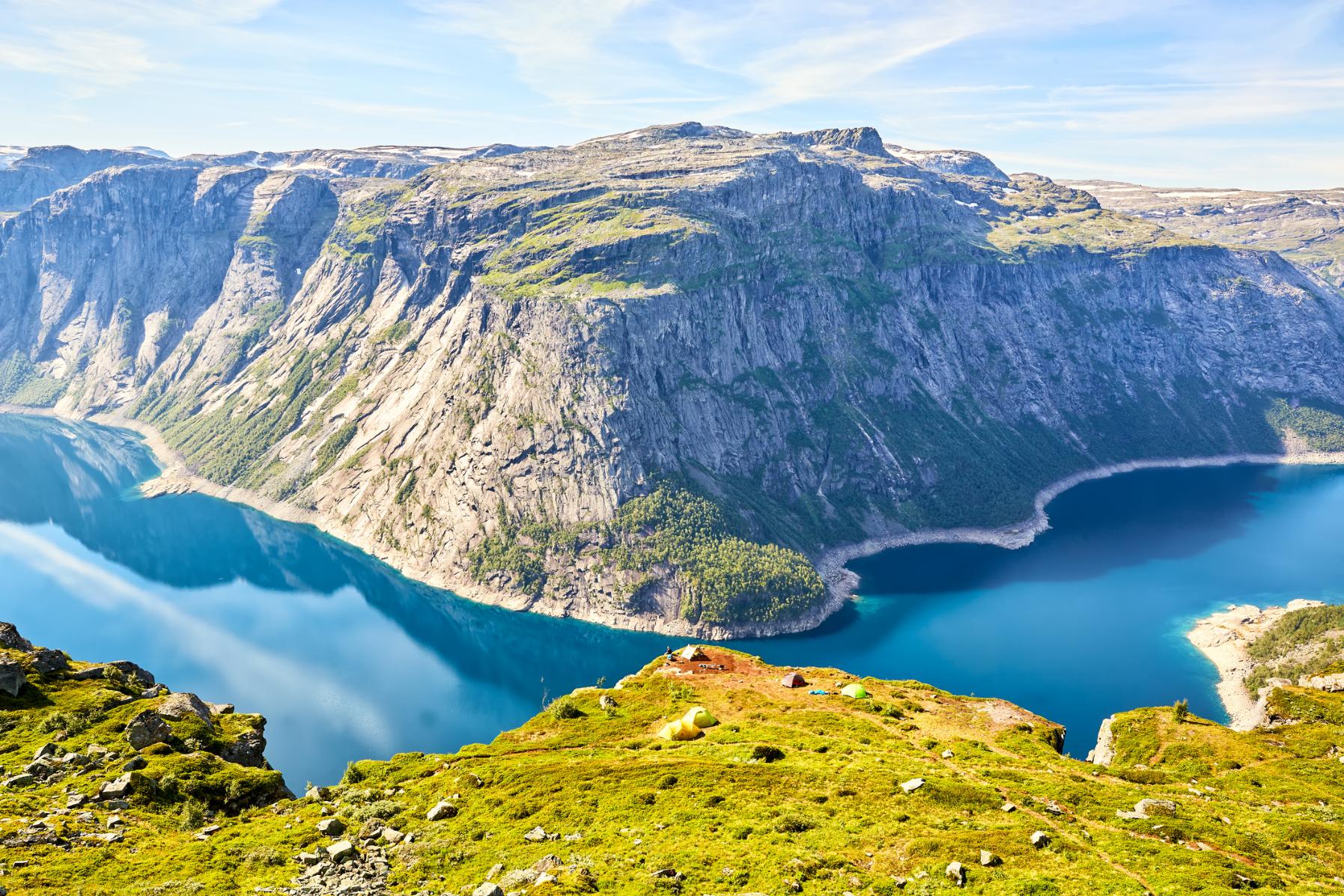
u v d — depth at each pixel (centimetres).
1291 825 8244
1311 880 7044
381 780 10162
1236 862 7138
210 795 8900
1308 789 10275
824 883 6575
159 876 6662
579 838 7575
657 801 8519
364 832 7856
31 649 12162
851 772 9238
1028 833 7362
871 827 7675
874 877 6688
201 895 6347
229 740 10519
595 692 14125
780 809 8119
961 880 6525
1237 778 10931
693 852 7062
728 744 10831
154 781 8731
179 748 9875
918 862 6925
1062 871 6662
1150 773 10181
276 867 7031
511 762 10531
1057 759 10756
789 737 11131
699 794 8638
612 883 6531
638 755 10619
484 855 7238
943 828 7656
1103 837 7500
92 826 7619
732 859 6919
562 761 10456
